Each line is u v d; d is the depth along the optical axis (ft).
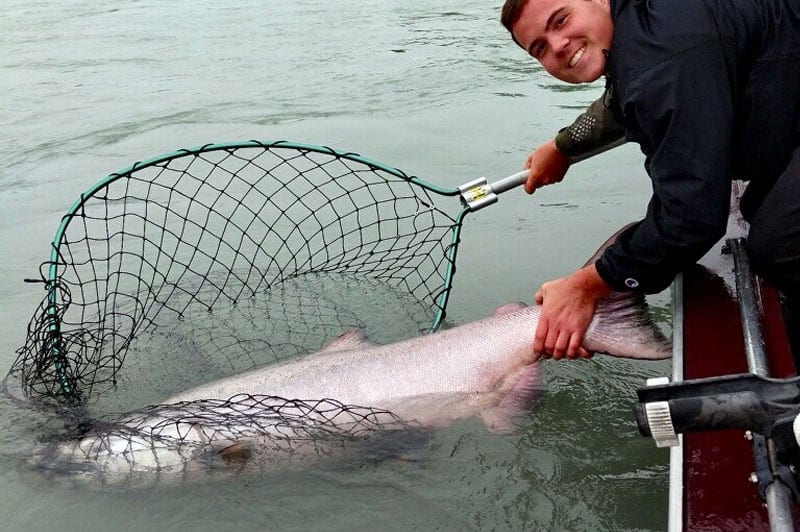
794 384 5.65
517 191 16.66
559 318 9.59
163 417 9.64
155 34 34.65
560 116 21.53
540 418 10.05
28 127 23.06
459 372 10.34
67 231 16.02
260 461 9.46
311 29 34.09
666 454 9.30
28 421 10.03
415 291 13.20
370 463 9.52
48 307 10.96
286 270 14.08
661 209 8.39
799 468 5.54
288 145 11.44
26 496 9.18
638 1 8.21
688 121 7.80
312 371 10.41
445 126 21.09
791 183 8.65
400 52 29.35
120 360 11.58
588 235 14.51
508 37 30.73
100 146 21.18
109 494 9.25
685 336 9.04
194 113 23.50
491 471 9.29
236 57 29.91
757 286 9.50
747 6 7.96
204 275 13.71
